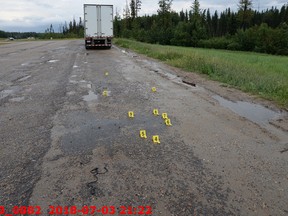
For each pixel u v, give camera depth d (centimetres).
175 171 323
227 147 392
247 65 1188
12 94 703
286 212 253
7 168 326
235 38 5659
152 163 342
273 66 1435
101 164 338
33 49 2523
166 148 386
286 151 382
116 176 311
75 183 296
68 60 1525
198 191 283
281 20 7675
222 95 720
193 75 1041
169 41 6312
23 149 378
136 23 6394
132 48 2505
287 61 2044
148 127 470
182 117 529
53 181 299
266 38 5069
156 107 596
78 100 646
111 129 457
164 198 271
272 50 4919
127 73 1073
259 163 345
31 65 1295
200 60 1230
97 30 2348
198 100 664
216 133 447
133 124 484
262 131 461
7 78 935
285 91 708
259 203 265
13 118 512
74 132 442
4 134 432
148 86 824
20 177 307
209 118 525
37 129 455
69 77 960
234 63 1182
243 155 367
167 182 299
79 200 267
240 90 780
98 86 810
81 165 334
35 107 585
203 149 384
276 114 562
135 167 332
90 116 526
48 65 1294
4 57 1722
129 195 276
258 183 299
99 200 267
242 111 578
